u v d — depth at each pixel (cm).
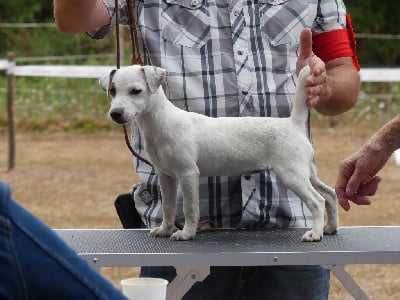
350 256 329
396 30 2758
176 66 396
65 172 1420
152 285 285
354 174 386
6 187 199
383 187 1254
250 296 401
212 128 359
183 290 329
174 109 360
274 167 359
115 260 328
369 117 2008
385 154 381
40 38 2577
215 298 402
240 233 377
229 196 397
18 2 2797
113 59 2291
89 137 1852
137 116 357
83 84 2097
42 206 1139
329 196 371
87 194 1227
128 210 412
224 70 396
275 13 401
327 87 390
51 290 197
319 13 410
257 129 359
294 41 401
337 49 409
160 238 365
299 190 356
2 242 195
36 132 1923
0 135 1881
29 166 1486
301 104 360
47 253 198
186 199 358
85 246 345
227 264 329
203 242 353
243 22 399
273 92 396
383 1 2755
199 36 398
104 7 401
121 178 1360
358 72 418
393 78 1683
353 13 2755
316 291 403
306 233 356
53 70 1656
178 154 354
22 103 2030
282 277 397
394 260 330
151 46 397
